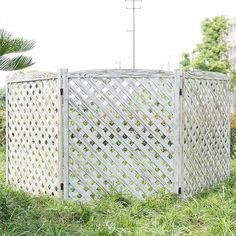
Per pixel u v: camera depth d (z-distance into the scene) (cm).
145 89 573
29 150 643
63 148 575
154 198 551
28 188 650
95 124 572
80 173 578
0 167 799
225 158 701
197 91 619
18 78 648
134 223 457
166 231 432
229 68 2511
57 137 578
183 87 580
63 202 538
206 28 2508
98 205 516
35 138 627
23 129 654
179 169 580
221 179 685
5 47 541
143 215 499
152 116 577
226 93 699
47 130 600
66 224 451
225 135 700
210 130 657
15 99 667
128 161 579
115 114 573
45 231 414
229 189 579
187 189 596
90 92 567
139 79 571
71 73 566
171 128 580
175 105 577
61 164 573
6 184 684
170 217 471
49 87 591
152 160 581
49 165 600
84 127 572
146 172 584
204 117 639
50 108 590
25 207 488
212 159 662
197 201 542
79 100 567
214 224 445
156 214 499
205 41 2505
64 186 573
